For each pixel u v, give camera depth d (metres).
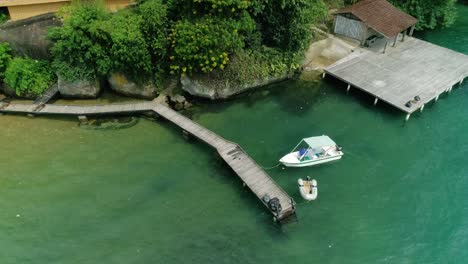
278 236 25.08
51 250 24.06
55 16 36.62
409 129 34.09
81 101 36.41
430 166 30.47
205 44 32.03
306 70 41.19
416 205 27.31
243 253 24.03
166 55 35.00
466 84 40.19
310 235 25.20
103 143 31.95
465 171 30.03
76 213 26.33
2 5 35.69
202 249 24.23
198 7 33.00
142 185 28.45
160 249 24.19
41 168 29.45
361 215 26.58
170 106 36.19
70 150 31.12
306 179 28.95
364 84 37.34
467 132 33.91
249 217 26.31
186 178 29.17
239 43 34.28
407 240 25.00
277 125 34.38
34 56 36.81
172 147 31.89
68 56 34.47
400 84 37.47
